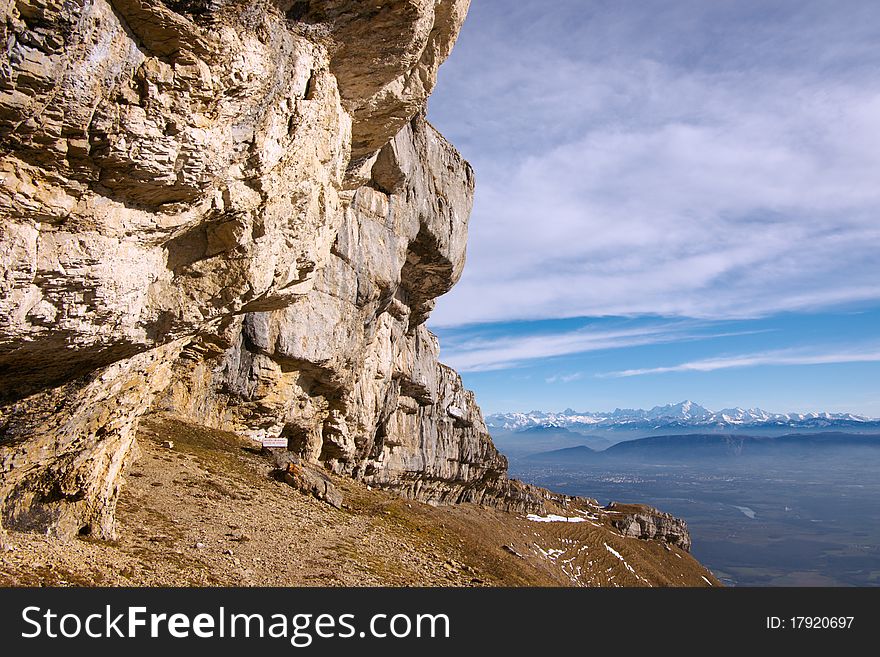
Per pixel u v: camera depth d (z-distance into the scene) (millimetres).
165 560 17250
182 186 11227
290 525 25641
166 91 10164
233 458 33406
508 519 98625
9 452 12555
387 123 20219
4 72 8148
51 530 14750
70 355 11297
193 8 10031
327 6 14047
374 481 67625
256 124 12680
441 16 18391
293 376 45062
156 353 14719
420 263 61406
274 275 15977
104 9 8859
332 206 19031
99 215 10250
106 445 15562
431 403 77688
